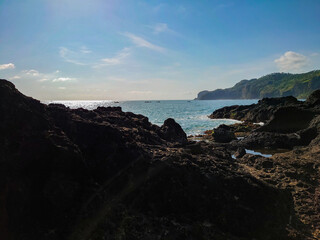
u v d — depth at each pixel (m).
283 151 21.03
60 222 5.75
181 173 7.70
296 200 9.08
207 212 7.22
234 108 61.50
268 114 44.06
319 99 28.75
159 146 9.48
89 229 5.84
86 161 7.24
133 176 7.35
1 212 5.17
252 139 23.73
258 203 7.62
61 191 5.97
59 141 6.54
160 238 6.25
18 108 6.43
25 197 5.58
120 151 7.74
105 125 8.25
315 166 11.77
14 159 5.73
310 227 7.61
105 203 6.50
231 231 6.94
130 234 6.14
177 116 60.69
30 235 5.30
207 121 49.41
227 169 8.70
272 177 11.15
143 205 7.06
